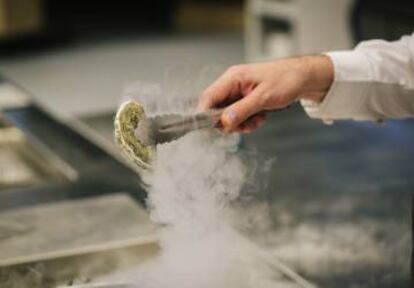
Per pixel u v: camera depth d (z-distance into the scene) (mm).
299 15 3574
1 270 1081
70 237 1176
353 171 1553
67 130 1863
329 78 898
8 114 2006
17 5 4684
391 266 1108
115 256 1131
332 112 945
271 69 877
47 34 4875
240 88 882
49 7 5621
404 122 1908
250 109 847
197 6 5609
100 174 1508
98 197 1369
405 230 1244
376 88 919
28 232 1200
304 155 1660
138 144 789
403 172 1549
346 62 900
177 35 5285
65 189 1424
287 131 1834
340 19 3557
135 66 4262
